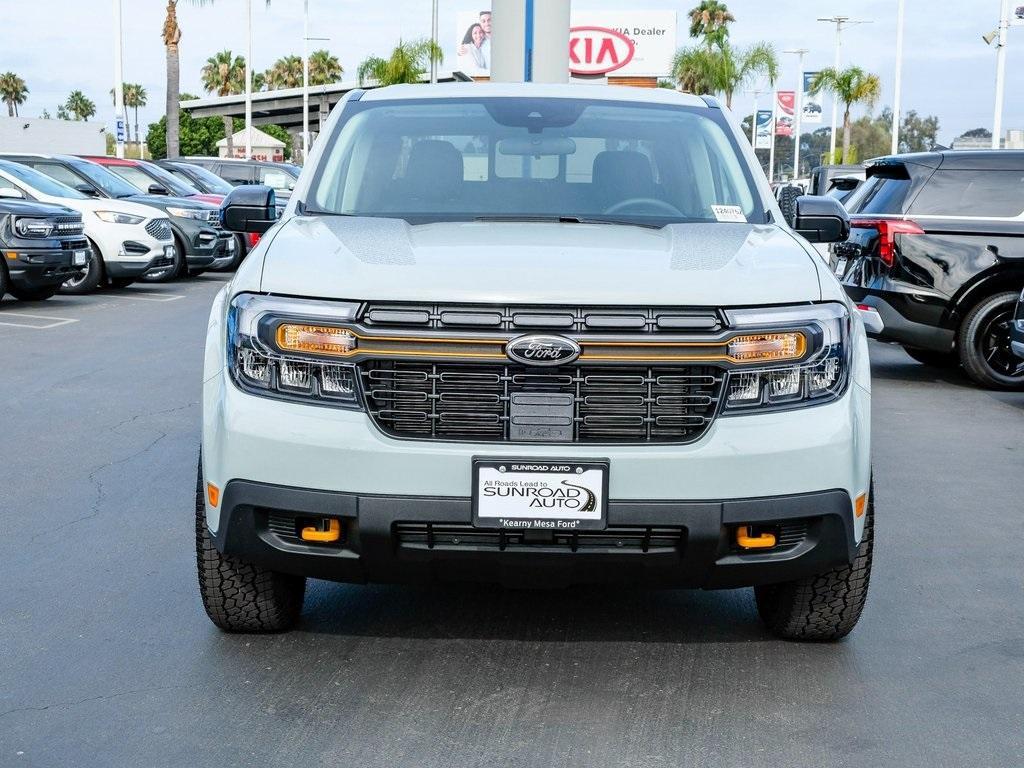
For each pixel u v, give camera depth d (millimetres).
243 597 4043
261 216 4867
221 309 4066
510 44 16859
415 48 59156
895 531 5828
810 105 71500
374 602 4574
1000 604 4762
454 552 3541
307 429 3529
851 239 10859
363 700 3695
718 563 3572
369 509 3492
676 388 3529
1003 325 10164
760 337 3541
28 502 5996
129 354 11305
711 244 4000
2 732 3449
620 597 4680
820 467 3566
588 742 3428
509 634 4266
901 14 48031
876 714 3666
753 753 3379
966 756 3393
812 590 4023
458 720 3561
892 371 11562
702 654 4113
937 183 10234
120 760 3285
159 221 18156
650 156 4801
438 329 3490
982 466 7328
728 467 3496
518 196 4609
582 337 3465
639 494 3475
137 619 4367
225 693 3732
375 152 4812
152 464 6836
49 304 15953
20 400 8844
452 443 3496
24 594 4629
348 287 3561
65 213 15594
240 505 3611
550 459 3453
